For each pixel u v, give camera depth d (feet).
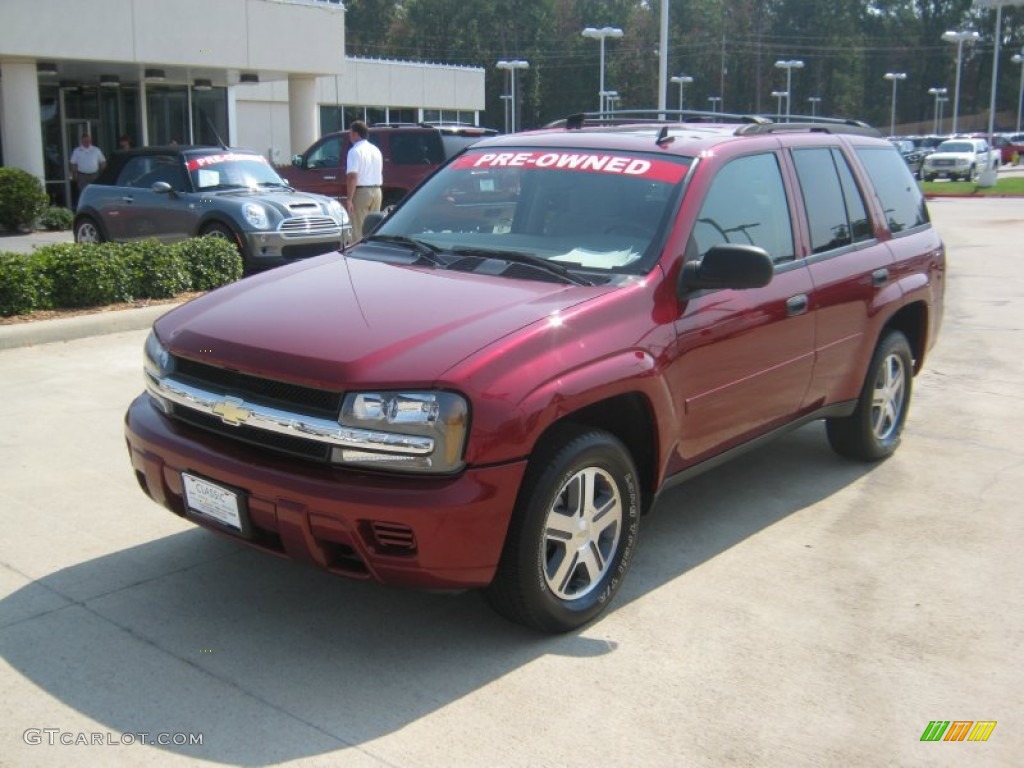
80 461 19.34
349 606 13.96
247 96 119.34
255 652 12.66
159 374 13.62
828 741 11.10
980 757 10.90
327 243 44.50
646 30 360.48
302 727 11.08
